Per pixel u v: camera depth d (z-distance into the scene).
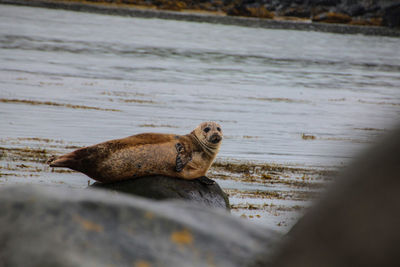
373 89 187.00
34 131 73.88
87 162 34.72
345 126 104.38
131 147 35.03
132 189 34.28
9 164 53.25
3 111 86.69
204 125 36.75
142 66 198.50
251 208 45.19
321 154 73.88
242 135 86.81
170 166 35.41
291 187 53.78
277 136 88.19
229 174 58.09
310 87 180.75
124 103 110.81
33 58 185.88
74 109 95.94
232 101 130.50
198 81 170.88
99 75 160.88
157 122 92.81
